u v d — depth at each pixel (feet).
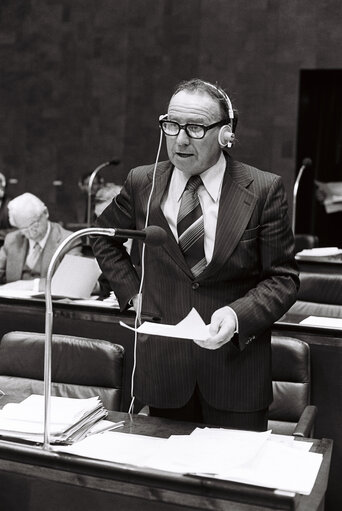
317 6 53.16
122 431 11.21
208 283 11.83
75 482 9.91
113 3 57.06
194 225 11.87
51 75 58.54
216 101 11.43
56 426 10.84
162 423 11.62
